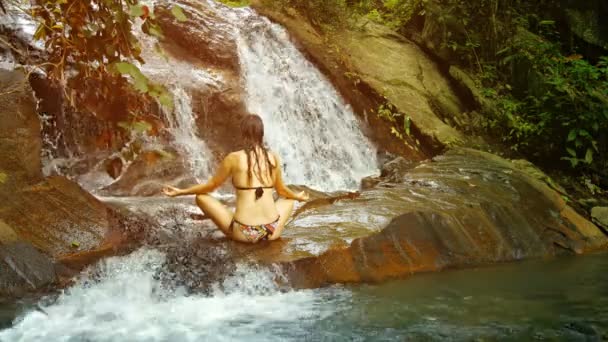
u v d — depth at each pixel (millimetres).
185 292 4879
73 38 4629
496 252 6758
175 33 10180
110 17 4527
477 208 7121
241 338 3934
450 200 7254
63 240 5480
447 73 12617
